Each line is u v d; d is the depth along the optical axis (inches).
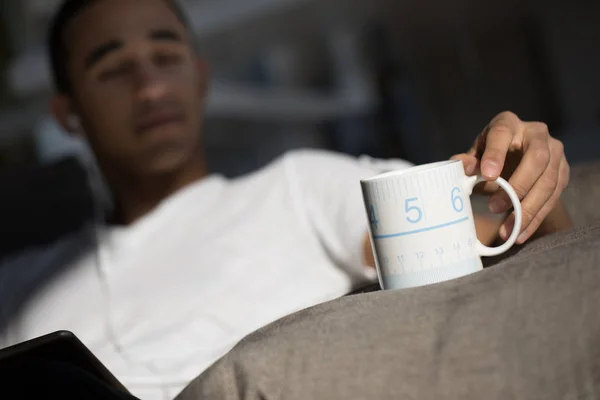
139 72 54.9
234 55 222.1
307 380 18.4
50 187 64.7
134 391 43.6
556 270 19.1
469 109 206.7
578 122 186.1
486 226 33.8
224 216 51.1
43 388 21.0
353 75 238.7
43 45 199.6
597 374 17.8
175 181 56.1
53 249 53.8
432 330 18.5
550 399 17.7
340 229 47.8
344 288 48.3
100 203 66.8
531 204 28.1
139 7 56.3
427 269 25.0
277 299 47.1
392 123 225.5
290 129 241.0
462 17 197.5
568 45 185.5
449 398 17.8
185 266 48.9
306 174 51.2
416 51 211.5
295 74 249.0
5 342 51.8
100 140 56.7
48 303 51.2
